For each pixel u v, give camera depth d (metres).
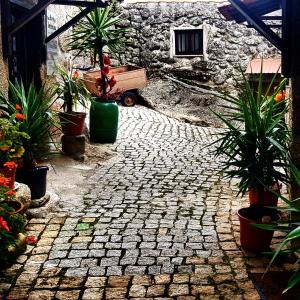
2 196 3.32
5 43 4.79
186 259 3.51
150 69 13.02
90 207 4.74
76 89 6.64
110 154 7.18
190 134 9.21
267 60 10.59
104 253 3.61
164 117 10.96
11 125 3.91
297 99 3.49
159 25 12.81
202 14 12.47
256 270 3.32
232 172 3.70
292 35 3.46
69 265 3.40
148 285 3.11
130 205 4.83
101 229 4.12
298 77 3.46
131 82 12.09
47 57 7.38
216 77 12.55
